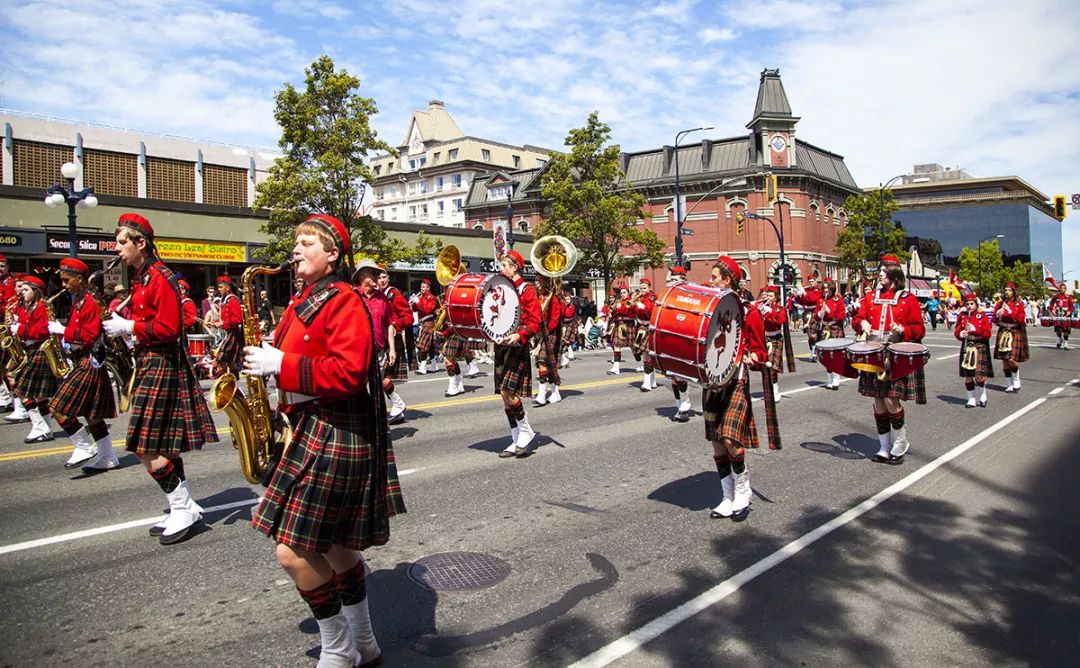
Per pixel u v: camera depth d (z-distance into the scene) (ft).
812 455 25.53
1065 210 101.14
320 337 9.57
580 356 73.31
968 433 29.60
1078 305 132.05
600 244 111.86
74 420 23.17
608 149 110.63
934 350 74.79
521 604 13.07
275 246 74.54
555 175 111.86
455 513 18.56
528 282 25.17
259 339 10.63
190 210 85.92
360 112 73.67
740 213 117.70
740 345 18.15
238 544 16.14
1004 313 42.63
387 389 30.76
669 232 176.24
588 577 14.35
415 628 12.10
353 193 74.13
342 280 10.23
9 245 70.54
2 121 103.45
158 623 12.24
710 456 25.38
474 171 258.16
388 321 29.86
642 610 12.87
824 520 18.13
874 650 11.55
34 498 19.77
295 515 9.32
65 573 14.39
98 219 78.74
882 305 24.94
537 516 18.35
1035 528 17.63
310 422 9.73
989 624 12.52
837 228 186.91
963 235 398.21
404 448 26.50
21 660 10.95
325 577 9.80
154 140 117.91
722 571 14.73
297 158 73.82
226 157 125.90
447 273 41.45
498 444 27.32
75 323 21.15
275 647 11.44
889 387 23.68
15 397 33.19
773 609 13.00
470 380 50.39
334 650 9.98
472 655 11.20
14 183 104.06
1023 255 385.50
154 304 15.78
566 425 31.48
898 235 157.38
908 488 21.16
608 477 22.38
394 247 81.20
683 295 17.38
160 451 15.80
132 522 17.71
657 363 18.02
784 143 167.22
